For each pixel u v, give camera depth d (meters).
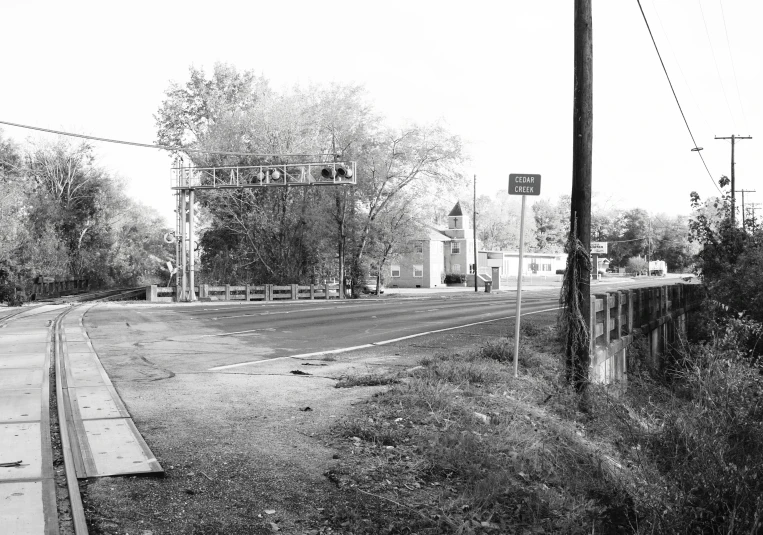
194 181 36.44
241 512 5.03
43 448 6.20
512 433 7.37
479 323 21.31
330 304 34.09
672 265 152.38
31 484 5.23
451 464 6.31
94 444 6.39
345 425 7.24
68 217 56.06
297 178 42.03
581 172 10.30
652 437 7.71
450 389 9.17
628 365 16.67
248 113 43.31
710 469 6.24
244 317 24.06
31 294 36.62
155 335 17.47
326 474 5.86
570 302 10.40
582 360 10.30
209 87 59.31
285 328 19.84
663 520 5.60
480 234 121.06
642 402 10.57
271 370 11.45
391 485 5.74
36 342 14.45
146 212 81.62
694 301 31.62
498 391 9.83
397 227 46.56
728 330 13.00
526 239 126.50
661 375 14.38
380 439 6.92
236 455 6.30
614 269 151.62
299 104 44.06
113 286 66.94
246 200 42.28
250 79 60.00
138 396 8.91
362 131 44.88
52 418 7.49
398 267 76.19
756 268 20.84
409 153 45.31
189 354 13.60
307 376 10.78
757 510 5.50
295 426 7.39
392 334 18.09
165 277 84.44
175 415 7.82
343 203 43.53
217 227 45.41
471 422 7.66
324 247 43.75
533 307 30.48
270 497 5.34
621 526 5.58
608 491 6.18
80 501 4.92
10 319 21.39
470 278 77.62
